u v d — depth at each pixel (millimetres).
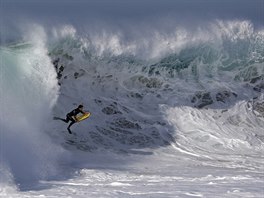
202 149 66188
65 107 68938
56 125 65750
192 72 76812
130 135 67938
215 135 69312
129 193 41406
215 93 76000
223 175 50031
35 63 65750
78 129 66688
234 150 66812
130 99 72438
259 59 79750
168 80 75375
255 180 45938
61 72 70875
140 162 59188
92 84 72000
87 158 59750
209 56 78000
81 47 71938
